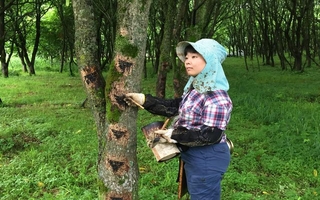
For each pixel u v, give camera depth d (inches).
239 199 149.9
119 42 99.7
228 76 628.4
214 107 89.0
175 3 289.0
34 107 355.9
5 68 660.1
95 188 162.6
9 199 152.5
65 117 304.5
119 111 102.3
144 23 100.0
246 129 264.7
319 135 229.8
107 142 106.0
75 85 541.0
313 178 173.9
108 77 102.5
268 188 164.2
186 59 94.0
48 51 908.6
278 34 753.0
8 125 281.3
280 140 225.6
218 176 96.0
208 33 338.6
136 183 111.1
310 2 655.8
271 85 490.9
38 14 697.6
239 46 1282.0
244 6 644.7
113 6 431.8
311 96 406.9
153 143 95.0
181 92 276.2
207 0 284.8
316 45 863.1
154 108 103.0
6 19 689.0
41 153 206.7
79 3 104.7
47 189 163.3
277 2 753.6
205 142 89.4
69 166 186.5
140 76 103.7
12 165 188.4
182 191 107.7
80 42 106.2
